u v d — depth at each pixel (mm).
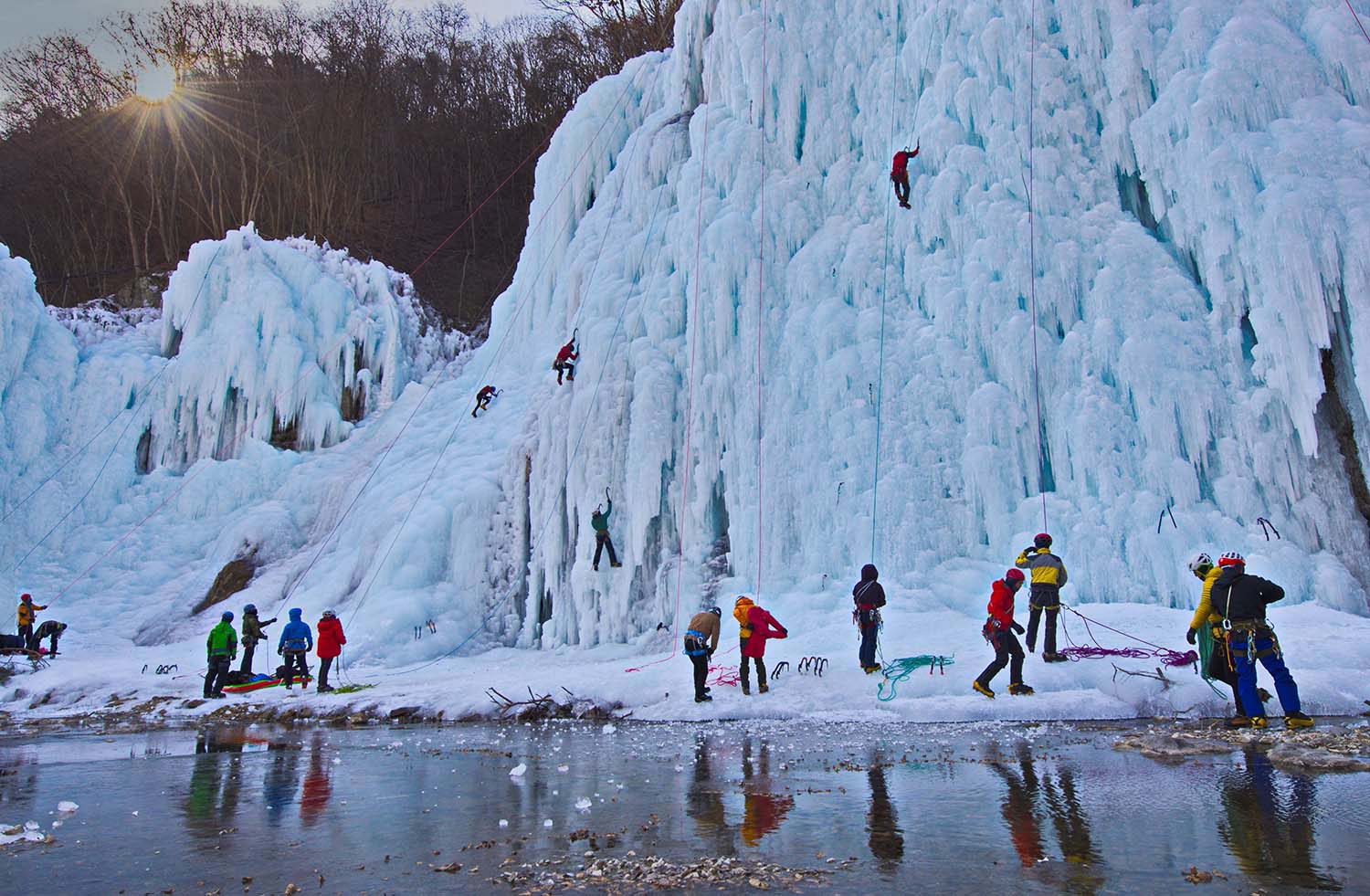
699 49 25422
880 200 20219
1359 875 3994
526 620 21062
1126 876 4078
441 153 53656
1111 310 16750
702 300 20156
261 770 8367
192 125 48156
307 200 48781
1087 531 15523
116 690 17641
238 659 20188
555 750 9234
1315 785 6047
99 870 4730
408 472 25328
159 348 32031
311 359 31078
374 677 17672
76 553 27250
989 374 17562
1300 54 16469
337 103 50562
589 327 22234
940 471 17188
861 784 6641
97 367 30219
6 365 28453
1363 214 14828
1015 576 11109
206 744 10852
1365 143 15406
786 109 21438
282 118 49844
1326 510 14977
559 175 28172
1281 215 15188
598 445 20453
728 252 20000
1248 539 14836
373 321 32750
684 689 12672
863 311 19062
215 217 47594
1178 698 10305
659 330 20969
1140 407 15984
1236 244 15945
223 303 31234
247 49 50875
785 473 18328
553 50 56344
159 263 45688
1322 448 15297
